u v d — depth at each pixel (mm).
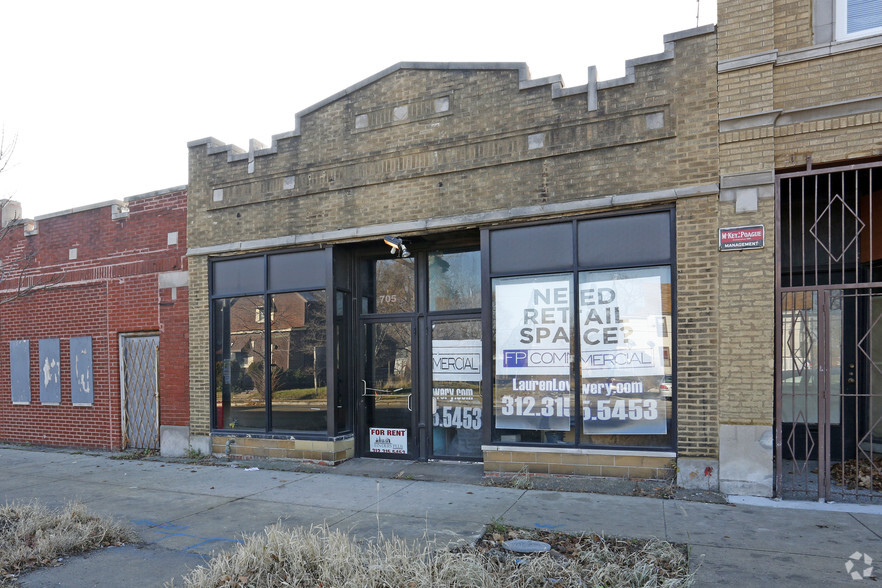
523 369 7852
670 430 7121
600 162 7523
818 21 6770
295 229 9398
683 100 7148
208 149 10109
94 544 5363
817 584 4270
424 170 8492
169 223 10586
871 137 6422
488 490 7168
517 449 7730
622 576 4301
